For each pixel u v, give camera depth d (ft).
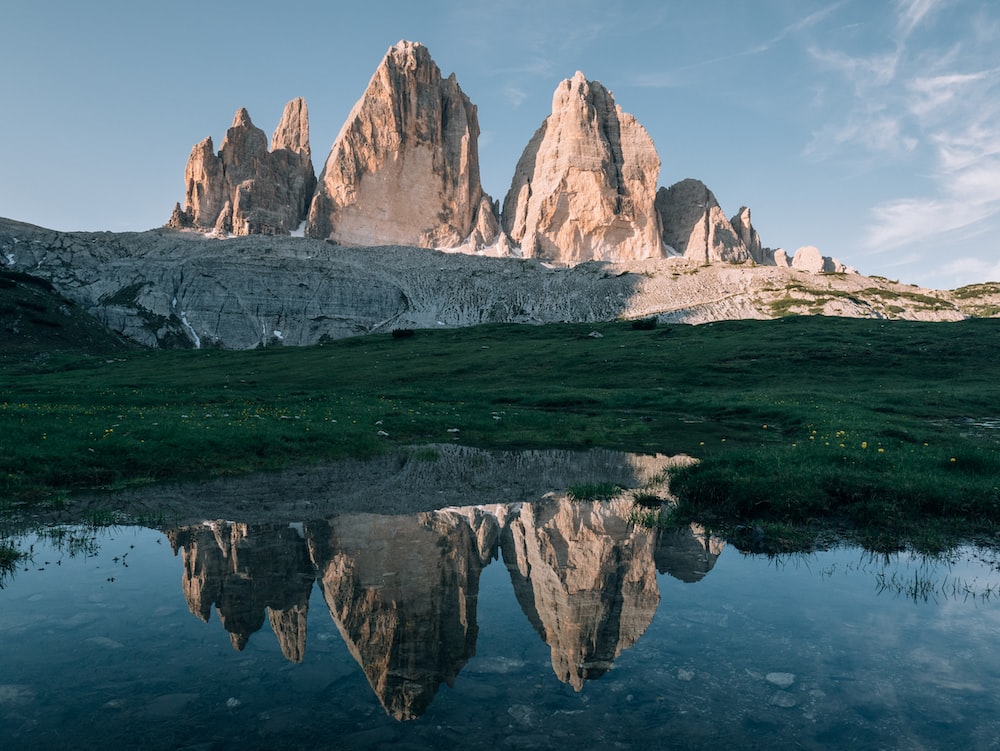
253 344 588.09
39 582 32.50
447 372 219.82
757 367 203.51
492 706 21.31
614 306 612.29
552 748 18.69
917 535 42.29
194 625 27.53
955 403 135.74
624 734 19.67
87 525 43.32
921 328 259.80
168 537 40.96
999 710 21.29
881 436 83.92
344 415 108.17
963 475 54.39
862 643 26.37
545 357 241.35
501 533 42.91
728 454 62.18
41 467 56.39
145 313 580.30
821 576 34.88
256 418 95.04
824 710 21.21
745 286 607.37
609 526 44.96
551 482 61.87
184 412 103.76
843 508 47.50
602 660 24.82
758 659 25.00
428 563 36.29
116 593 31.12
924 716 20.89
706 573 35.27
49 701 21.15
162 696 21.57
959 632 27.68
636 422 117.39
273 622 28.02
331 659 24.68
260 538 40.96
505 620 28.55
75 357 282.36
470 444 91.50
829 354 211.82
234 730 19.60
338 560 36.60
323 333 609.83
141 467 62.28
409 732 19.65
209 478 61.11
